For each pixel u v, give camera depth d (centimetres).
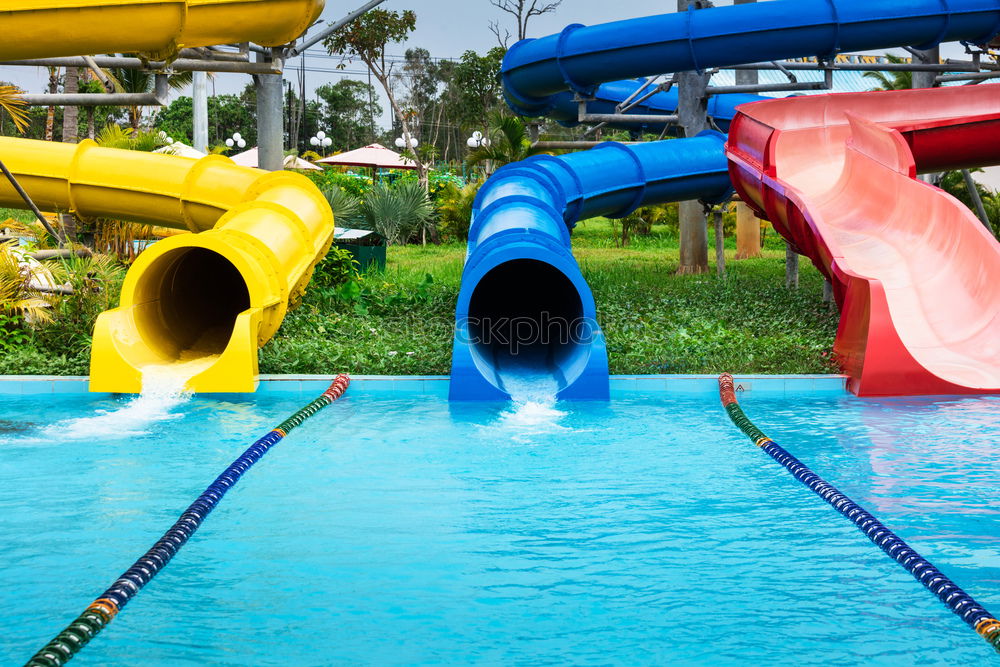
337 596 436
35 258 1245
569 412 884
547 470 671
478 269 952
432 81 7106
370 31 4550
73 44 914
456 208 3188
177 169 1261
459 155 7512
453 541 515
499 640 388
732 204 3484
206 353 1117
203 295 1291
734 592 441
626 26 1738
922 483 625
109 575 460
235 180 1260
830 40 1650
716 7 1688
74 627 383
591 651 377
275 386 976
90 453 711
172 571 468
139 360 983
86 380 958
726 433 791
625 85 2547
